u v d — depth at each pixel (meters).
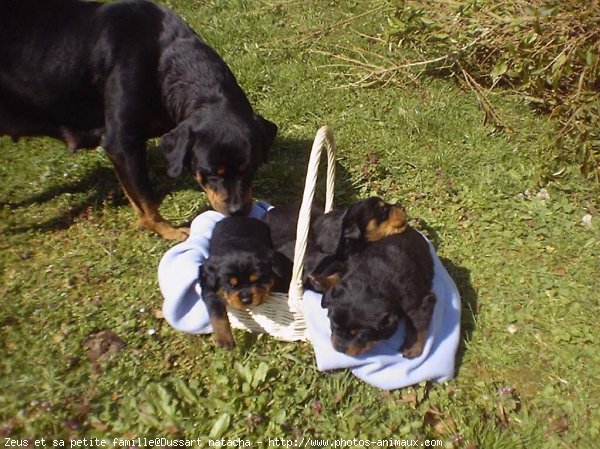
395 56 2.28
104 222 1.59
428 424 1.16
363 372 1.20
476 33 2.00
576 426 1.17
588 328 1.34
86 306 1.36
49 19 1.43
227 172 1.37
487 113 1.93
